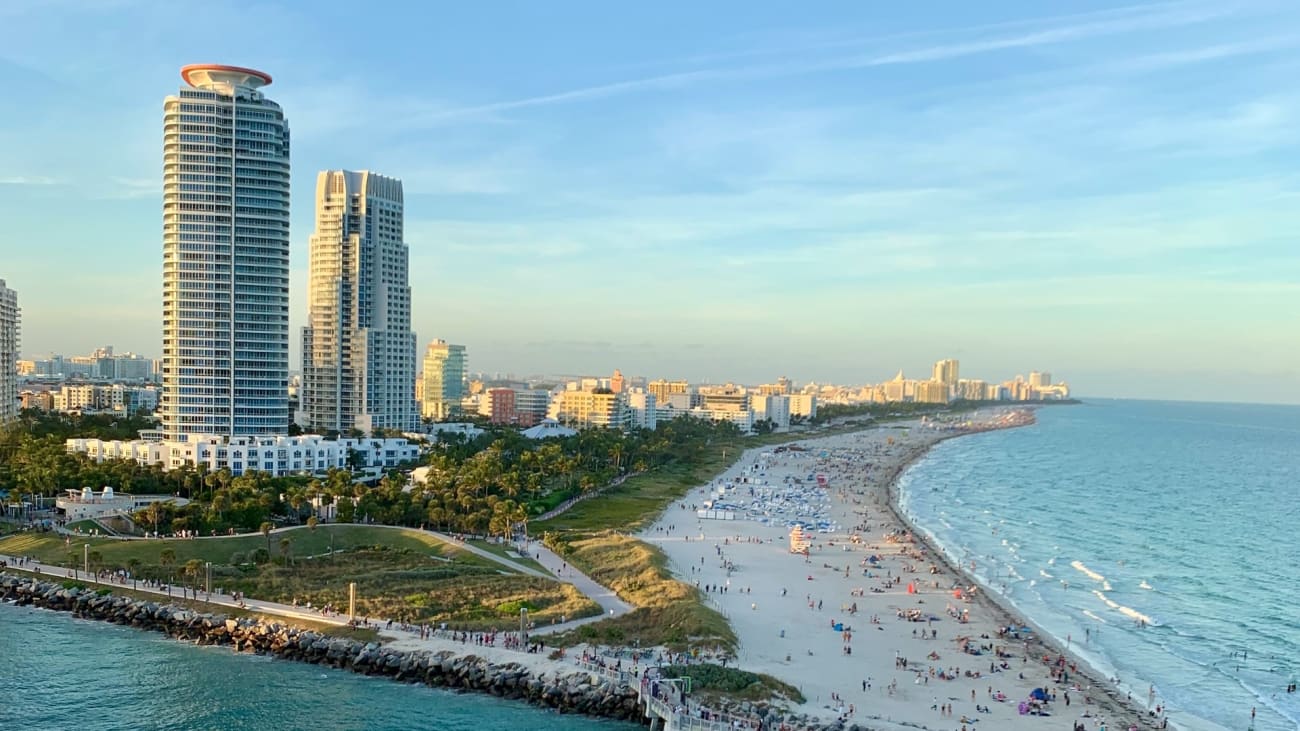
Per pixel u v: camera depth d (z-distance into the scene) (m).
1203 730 131.50
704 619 162.75
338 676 145.62
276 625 160.62
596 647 151.25
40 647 158.25
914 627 177.75
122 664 150.25
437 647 150.00
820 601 194.62
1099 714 134.25
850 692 137.25
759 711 124.62
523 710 132.50
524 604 176.00
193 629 165.62
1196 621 193.25
